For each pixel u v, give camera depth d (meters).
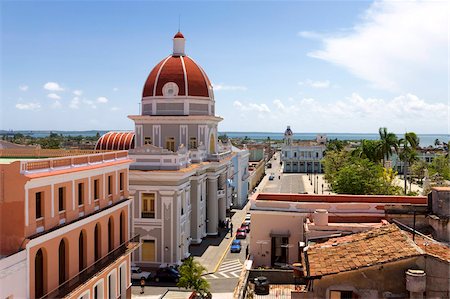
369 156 91.56
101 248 33.38
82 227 30.39
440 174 102.38
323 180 141.00
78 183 30.23
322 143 198.38
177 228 50.59
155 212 50.59
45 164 26.73
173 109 63.53
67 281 27.62
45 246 26.08
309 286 17.11
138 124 64.06
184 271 40.41
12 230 24.42
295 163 178.00
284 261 26.67
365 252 16.48
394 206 25.88
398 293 15.15
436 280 14.76
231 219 79.88
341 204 26.92
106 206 34.47
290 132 197.75
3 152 37.53
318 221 23.95
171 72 64.12
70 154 38.31
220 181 72.19
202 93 64.75
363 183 63.09
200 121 62.94
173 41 67.62
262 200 29.22
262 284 19.00
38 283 25.89
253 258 26.78
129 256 38.44
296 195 30.09
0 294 22.30
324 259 16.88
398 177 118.94
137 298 41.31
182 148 55.81
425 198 28.92
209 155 65.94
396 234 17.19
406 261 15.11
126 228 38.28
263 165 160.00
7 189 24.47
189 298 39.62
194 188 60.56
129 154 51.41
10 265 23.05
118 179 37.25
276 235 26.55
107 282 33.62
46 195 26.47
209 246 60.84
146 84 65.31
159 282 46.66
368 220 26.44
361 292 15.45
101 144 71.81
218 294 42.62
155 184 50.38
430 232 24.23
